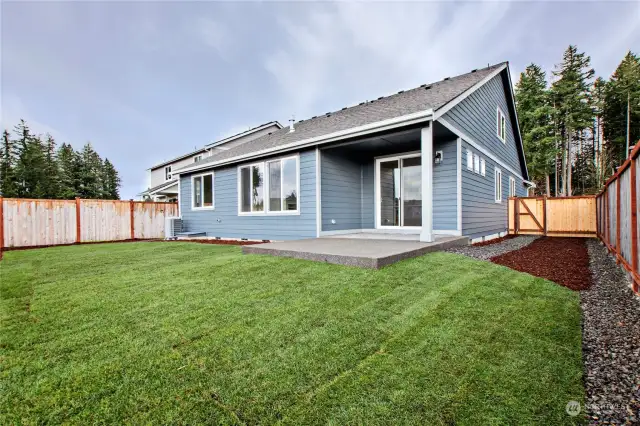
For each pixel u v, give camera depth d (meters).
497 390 1.89
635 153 3.79
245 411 1.72
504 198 12.71
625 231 4.82
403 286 3.72
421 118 5.99
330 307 3.13
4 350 2.38
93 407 1.75
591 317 3.01
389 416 1.67
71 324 2.83
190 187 12.16
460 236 7.35
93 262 5.82
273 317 2.93
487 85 10.05
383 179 8.99
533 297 3.53
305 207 8.26
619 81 29.41
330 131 7.61
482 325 2.76
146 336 2.59
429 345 2.41
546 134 28.72
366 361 2.19
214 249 7.32
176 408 1.74
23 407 1.76
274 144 9.29
